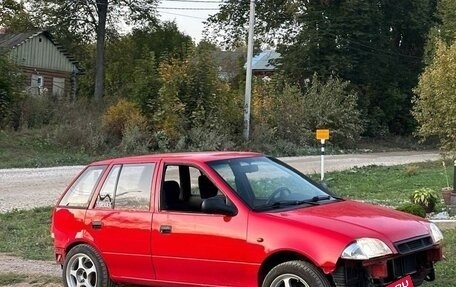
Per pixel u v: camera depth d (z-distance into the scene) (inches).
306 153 1547.7
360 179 929.5
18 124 1362.0
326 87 1809.8
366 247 231.1
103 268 301.7
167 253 276.7
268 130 1520.7
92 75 2412.6
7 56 1449.3
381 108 2197.3
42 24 2204.7
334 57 1993.1
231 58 2682.1
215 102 1413.6
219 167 279.3
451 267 335.9
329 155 1560.0
